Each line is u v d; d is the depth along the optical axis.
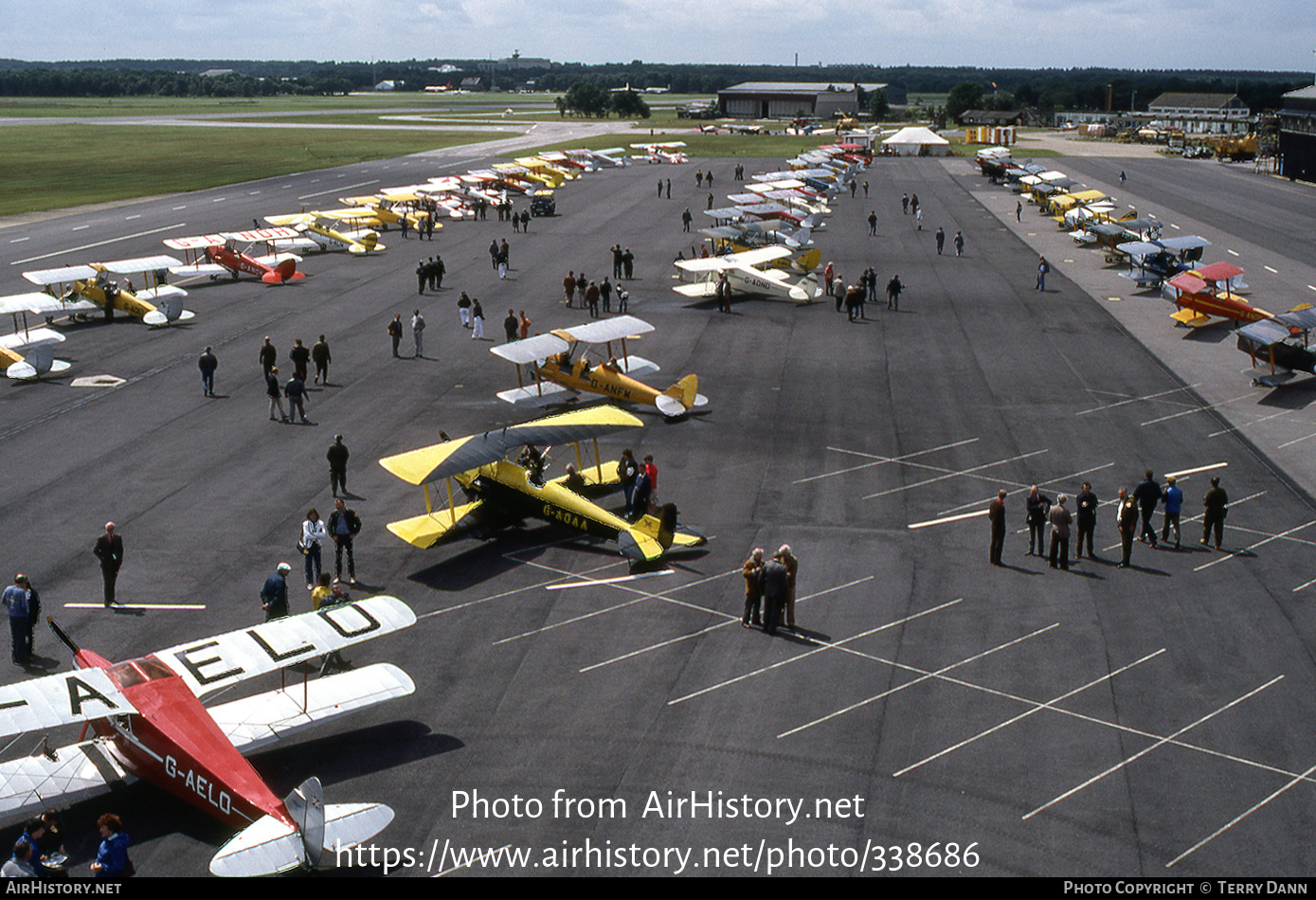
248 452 31.70
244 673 15.73
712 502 27.95
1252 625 21.33
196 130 176.12
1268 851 14.70
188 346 44.75
